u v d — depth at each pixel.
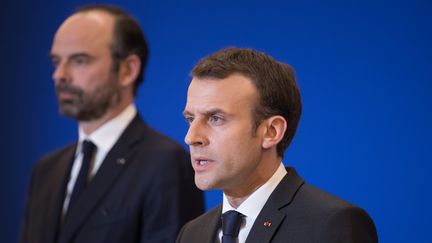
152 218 5.46
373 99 7.07
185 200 5.58
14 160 9.02
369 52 7.12
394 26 6.99
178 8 8.30
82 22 5.91
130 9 8.49
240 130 3.63
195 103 3.66
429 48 6.81
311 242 3.53
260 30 7.81
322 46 7.40
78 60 5.84
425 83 6.80
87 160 5.80
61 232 5.62
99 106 5.82
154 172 5.57
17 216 9.01
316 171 7.34
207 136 3.64
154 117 8.36
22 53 8.98
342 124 7.23
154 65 8.38
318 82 7.39
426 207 6.76
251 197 3.75
